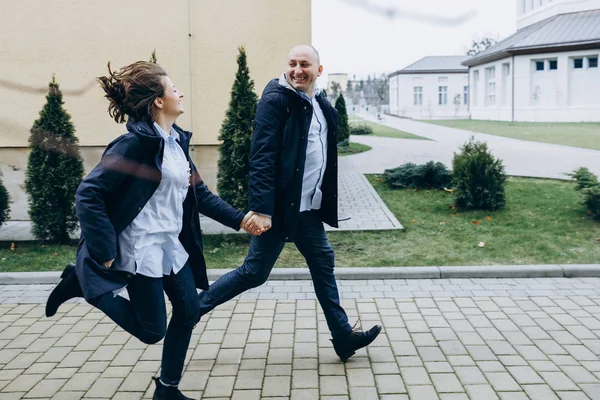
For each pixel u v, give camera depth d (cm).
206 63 786
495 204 810
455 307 450
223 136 684
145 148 247
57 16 570
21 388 322
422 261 582
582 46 2833
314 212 337
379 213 810
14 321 434
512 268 533
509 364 344
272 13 780
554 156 1439
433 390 312
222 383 324
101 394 315
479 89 3534
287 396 308
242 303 466
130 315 262
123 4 669
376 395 308
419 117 3453
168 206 263
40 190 668
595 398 301
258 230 307
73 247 666
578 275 529
